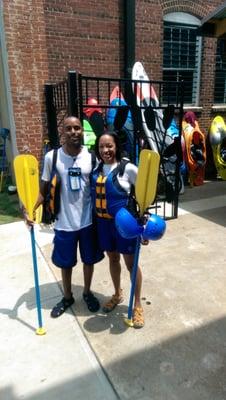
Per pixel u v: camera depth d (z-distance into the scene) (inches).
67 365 90.8
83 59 252.4
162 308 114.7
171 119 192.9
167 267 143.3
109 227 100.0
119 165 96.1
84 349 96.4
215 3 300.5
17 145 224.8
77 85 165.9
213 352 94.6
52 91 220.8
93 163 100.8
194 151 287.0
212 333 102.3
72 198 101.0
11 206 238.7
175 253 156.5
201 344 97.7
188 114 291.1
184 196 258.4
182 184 262.8
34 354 95.0
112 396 81.0
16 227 195.3
